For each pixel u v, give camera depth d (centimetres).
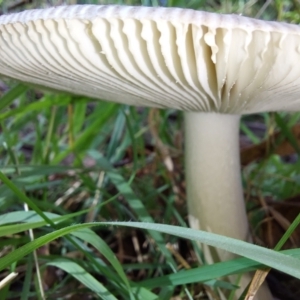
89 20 7
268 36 6
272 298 10
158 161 14
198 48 7
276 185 15
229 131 11
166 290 8
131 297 8
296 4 13
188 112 11
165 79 8
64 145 16
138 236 12
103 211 13
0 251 11
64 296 10
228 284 8
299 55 7
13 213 9
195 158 11
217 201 11
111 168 12
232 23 6
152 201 13
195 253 11
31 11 7
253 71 7
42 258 9
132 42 7
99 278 10
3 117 12
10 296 9
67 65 8
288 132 13
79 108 15
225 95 9
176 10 6
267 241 12
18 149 16
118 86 9
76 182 14
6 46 8
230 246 6
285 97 9
